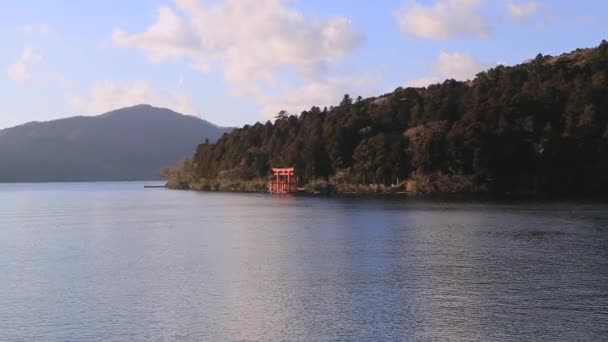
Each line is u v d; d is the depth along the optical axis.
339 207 97.44
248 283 34.28
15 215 94.38
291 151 168.38
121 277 36.78
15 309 29.30
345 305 28.94
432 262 40.31
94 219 83.31
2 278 37.09
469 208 88.44
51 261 43.66
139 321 26.83
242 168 190.00
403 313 27.41
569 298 29.88
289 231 61.66
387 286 32.94
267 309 28.42
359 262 40.75
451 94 155.50
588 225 61.91
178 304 29.67
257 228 65.69
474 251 44.91
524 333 24.41
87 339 24.56
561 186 125.06
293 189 158.12
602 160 123.31
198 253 46.38
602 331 24.56
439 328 25.12
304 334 24.58
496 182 127.19
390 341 23.64
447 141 129.75
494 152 125.69
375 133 156.62
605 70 142.38
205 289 32.94
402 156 138.62
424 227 62.34
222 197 148.00
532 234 54.69
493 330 24.81
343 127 158.75
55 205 125.25
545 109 133.25
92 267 40.62
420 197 120.44
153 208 107.94
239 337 24.36
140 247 50.62
